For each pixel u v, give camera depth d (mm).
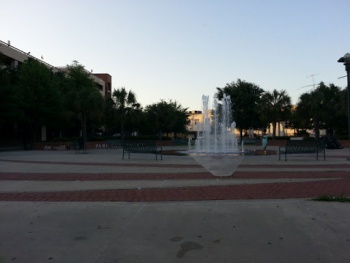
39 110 34250
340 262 4113
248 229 5352
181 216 6105
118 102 44531
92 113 37062
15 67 44469
